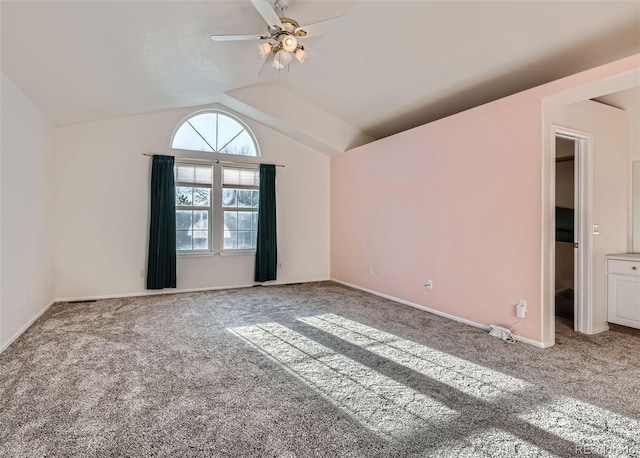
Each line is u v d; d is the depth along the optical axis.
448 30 3.06
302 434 1.77
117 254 4.99
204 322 3.76
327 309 4.33
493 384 2.31
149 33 2.84
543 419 1.90
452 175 3.86
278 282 6.14
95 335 3.30
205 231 5.61
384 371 2.52
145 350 2.92
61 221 4.68
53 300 4.61
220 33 3.08
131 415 1.93
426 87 4.09
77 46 2.75
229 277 5.75
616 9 2.43
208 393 2.19
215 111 5.63
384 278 5.05
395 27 3.19
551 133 3.01
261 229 5.82
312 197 6.41
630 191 3.71
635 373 2.47
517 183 3.15
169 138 5.30
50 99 3.71
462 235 3.74
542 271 2.97
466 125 3.68
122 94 4.07
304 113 5.46
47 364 2.62
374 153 5.24
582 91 2.76
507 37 2.95
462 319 3.75
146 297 4.99
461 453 1.62
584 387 2.26
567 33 2.75
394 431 1.79
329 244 6.59
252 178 5.93
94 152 4.85
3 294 2.93
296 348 2.99
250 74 4.36
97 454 1.60
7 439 1.70
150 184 5.17
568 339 3.19
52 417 1.90
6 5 2.11
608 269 3.49
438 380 2.37
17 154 3.26
